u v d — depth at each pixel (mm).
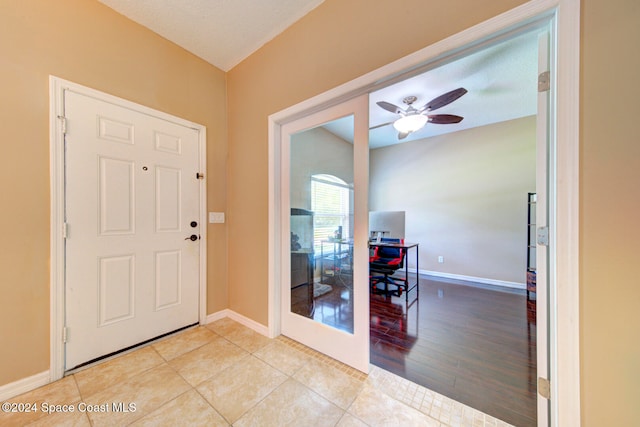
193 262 2268
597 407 926
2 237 1380
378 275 3977
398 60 1370
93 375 1575
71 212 1610
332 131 1791
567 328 975
